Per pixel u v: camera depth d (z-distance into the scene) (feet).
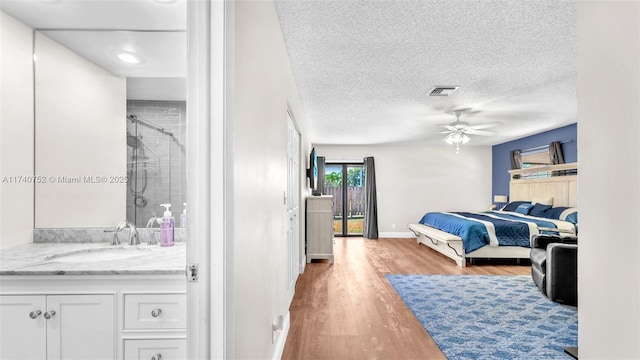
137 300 4.92
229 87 3.91
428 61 10.51
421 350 8.13
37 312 4.86
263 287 6.10
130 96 7.06
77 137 6.85
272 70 7.23
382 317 10.21
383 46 9.46
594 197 3.36
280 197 8.36
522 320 9.93
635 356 2.91
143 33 7.02
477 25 8.27
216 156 3.84
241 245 4.43
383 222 28.30
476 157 28.43
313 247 17.94
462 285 13.61
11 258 5.52
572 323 9.69
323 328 9.43
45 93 6.65
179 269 4.90
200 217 3.82
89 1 6.28
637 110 2.85
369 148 28.40
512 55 10.02
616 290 3.11
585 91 3.46
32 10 6.30
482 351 8.04
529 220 18.40
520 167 24.30
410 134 23.09
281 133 8.65
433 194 28.37
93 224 6.91
